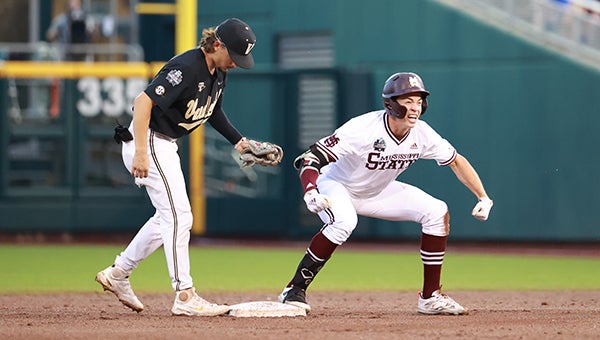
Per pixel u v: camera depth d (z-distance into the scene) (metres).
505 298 32.88
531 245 61.97
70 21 69.94
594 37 61.06
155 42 71.81
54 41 70.50
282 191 65.31
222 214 65.56
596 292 35.81
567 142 60.50
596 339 20.36
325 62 66.69
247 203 65.38
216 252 57.72
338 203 24.67
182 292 24.38
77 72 63.41
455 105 62.78
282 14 67.50
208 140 65.88
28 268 45.72
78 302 30.42
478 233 62.06
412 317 24.84
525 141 61.25
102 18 72.81
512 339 20.25
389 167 24.73
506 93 61.66
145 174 23.14
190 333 20.86
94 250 57.88
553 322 23.72
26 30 74.12
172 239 24.03
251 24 68.31
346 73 64.62
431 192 62.69
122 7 73.12
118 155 64.12
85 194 64.19
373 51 64.88
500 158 61.81
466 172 25.55
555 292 35.75
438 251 25.58
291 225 65.19
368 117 24.45
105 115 63.78
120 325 22.58
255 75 65.44
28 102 63.88
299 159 24.50
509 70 61.62
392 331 21.47
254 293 34.66
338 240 24.75
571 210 60.50
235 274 43.59
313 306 29.27
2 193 63.81
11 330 21.55
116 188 64.38
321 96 64.94
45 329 21.77
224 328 21.89
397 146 24.45
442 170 62.44
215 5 68.88
